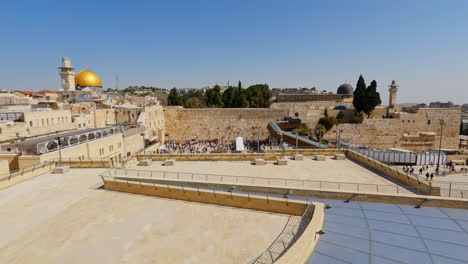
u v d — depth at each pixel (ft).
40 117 120.06
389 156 142.92
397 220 34.81
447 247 27.96
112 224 41.47
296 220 40.63
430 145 207.21
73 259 32.63
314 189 48.03
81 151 98.58
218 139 234.58
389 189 53.88
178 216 43.70
